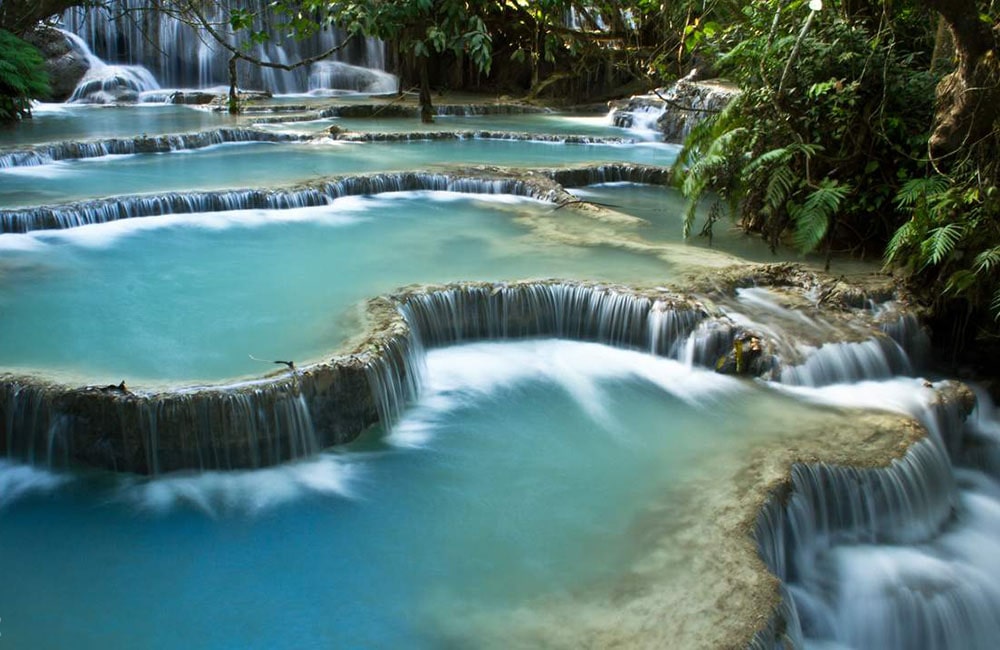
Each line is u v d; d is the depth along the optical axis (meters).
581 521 5.60
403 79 25.14
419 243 9.90
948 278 8.36
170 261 9.21
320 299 8.05
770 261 9.60
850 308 8.39
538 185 12.27
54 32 22.36
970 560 6.09
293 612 4.90
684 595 4.80
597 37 12.47
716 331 7.64
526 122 19.98
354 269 8.96
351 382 6.43
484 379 7.54
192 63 23.72
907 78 9.67
